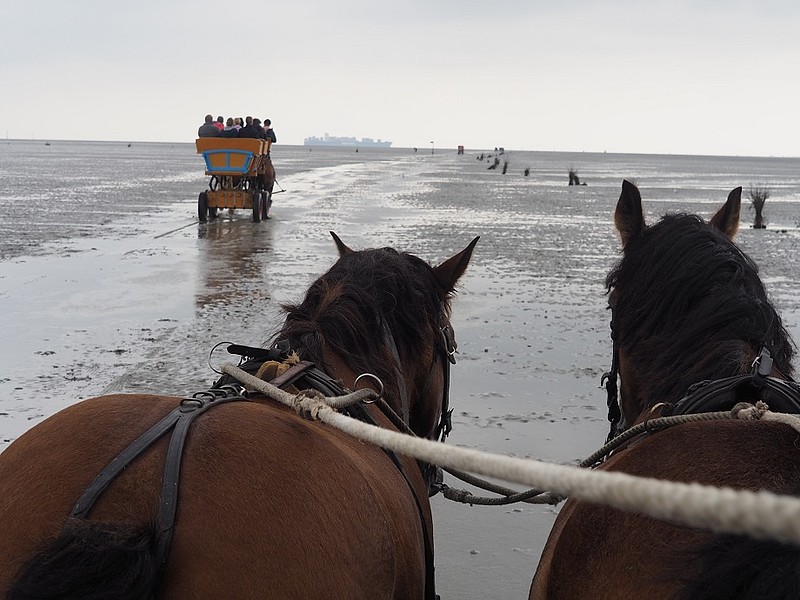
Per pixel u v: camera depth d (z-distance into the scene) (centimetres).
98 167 7925
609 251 2014
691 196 4809
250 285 1384
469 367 927
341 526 205
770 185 7338
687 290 283
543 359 966
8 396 777
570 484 123
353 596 201
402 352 349
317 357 304
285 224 2536
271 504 195
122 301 1230
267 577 184
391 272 350
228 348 301
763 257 1984
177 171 7175
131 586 168
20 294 1273
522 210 3406
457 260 380
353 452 251
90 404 227
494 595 473
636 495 113
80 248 1842
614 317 325
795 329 1112
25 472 200
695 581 165
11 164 8388
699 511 105
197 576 179
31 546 183
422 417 376
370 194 4288
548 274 1612
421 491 312
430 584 304
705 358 269
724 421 232
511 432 716
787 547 152
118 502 188
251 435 210
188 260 1680
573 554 237
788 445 212
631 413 318
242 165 2552
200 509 188
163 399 233
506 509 591
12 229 2236
